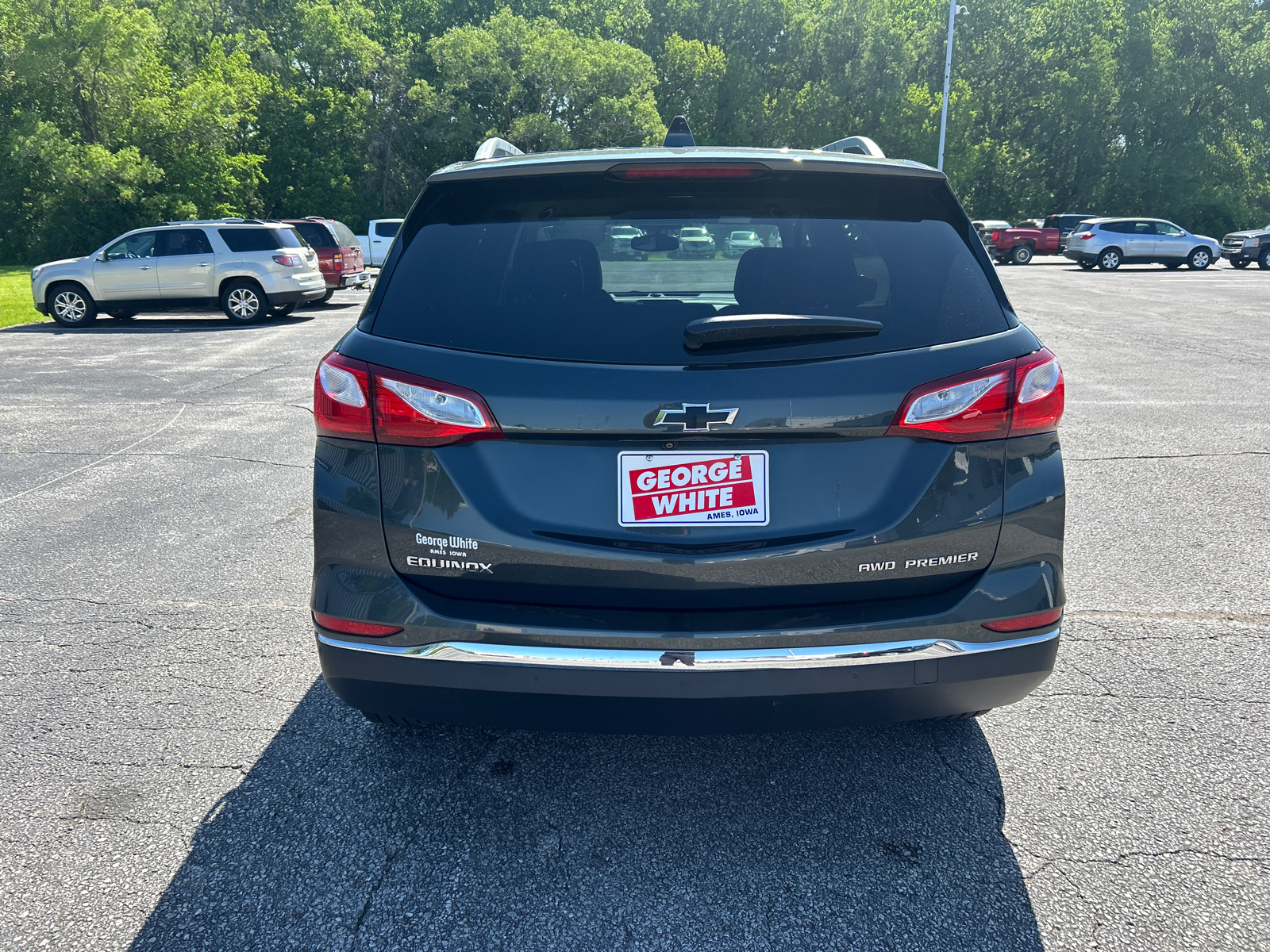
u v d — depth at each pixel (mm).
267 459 6867
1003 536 2227
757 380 2068
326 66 55281
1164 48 68000
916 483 2156
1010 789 2695
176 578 4488
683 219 2332
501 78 56219
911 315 2199
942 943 2082
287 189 53906
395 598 2207
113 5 42031
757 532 2121
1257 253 33781
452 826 2541
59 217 39969
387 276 2328
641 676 2109
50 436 7668
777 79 67688
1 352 13219
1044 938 2096
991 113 68312
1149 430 7469
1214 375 10156
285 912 2205
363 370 2189
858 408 2092
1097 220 33906
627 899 2240
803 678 2127
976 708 2355
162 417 8438
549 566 2139
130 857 2416
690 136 3473
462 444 2141
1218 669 3465
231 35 54188
